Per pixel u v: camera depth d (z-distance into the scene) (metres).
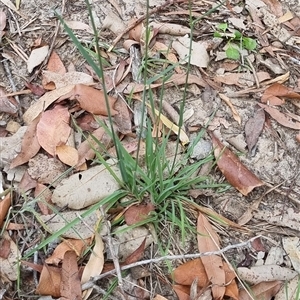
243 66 0.54
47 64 0.52
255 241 0.45
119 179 0.44
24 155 0.46
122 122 0.48
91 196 0.44
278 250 0.45
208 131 0.49
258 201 0.47
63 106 0.48
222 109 0.51
